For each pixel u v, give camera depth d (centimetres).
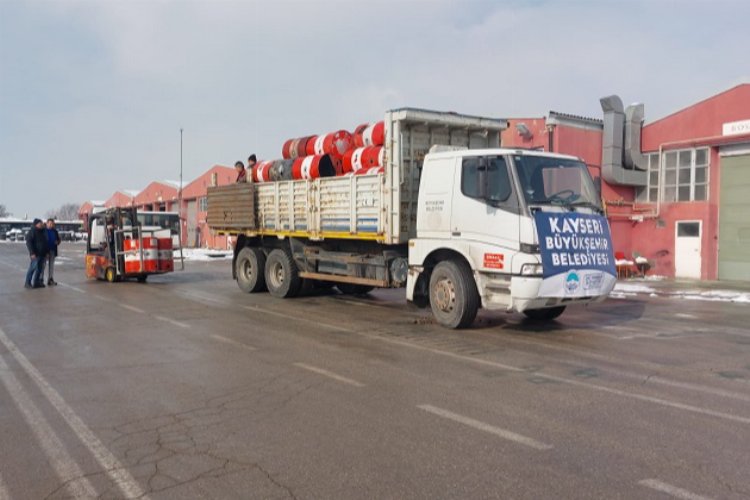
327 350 841
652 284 1827
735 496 391
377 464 443
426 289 1087
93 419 552
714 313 1240
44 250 1738
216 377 696
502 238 920
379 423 534
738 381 682
